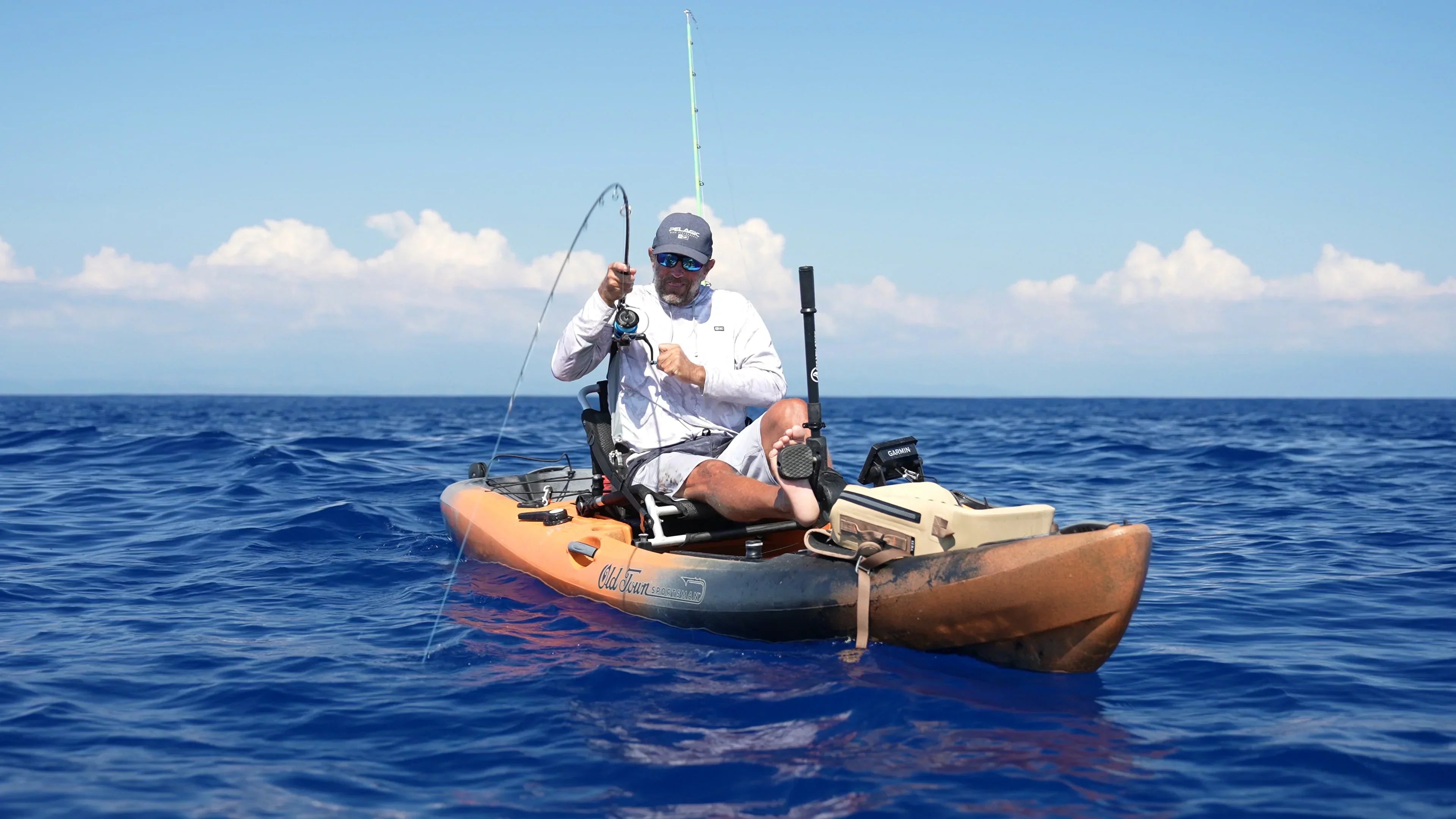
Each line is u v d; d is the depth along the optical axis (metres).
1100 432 23.86
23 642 3.97
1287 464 12.72
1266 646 4.01
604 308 4.56
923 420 36.88
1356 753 2.80
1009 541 3.41
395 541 6.38
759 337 4.77
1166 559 6.12
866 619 3.58
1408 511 8.13
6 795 2.51
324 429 24.89
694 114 4.94
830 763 2.70
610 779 2.62
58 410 55.22
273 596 4.86
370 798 2.52
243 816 2.41
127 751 2.83
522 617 4.28
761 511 4.11
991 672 3.47
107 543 6.29
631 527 4.77
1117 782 2.60
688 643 3.84
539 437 18.73
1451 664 3.76
